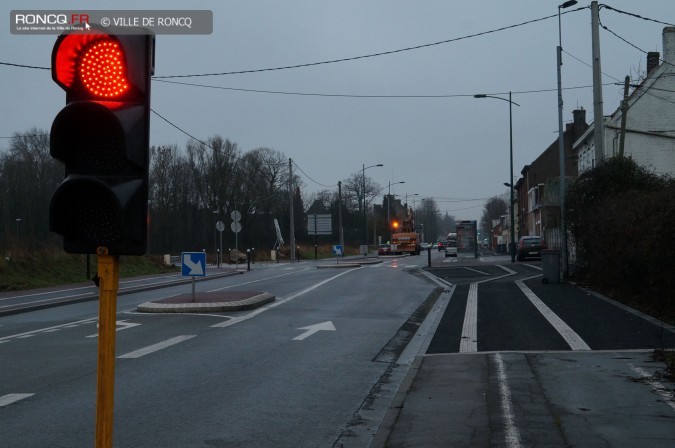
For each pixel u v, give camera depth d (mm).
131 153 3711
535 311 16078
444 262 47812
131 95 3846
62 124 3668
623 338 12000
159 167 73625
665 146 35344
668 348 10867
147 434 6812
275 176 85688
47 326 15570
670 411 7098
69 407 7867
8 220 47562
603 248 17984
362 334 14094
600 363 9836
